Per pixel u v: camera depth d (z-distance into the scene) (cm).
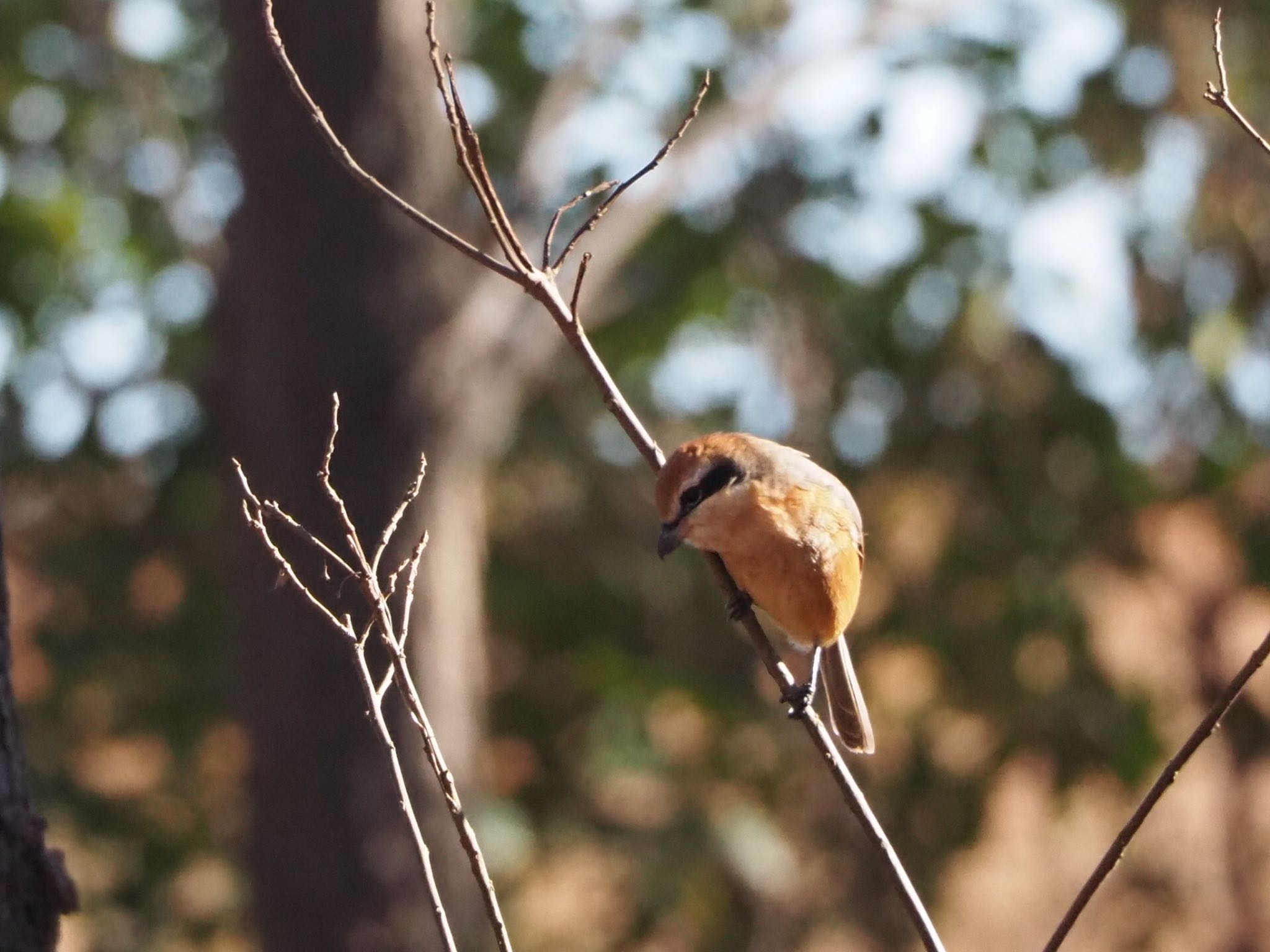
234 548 851
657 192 1002
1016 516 1218
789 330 1301
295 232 817
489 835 878
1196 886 1335
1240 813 1280
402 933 810
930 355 1237
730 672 1294
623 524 1323
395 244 822
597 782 1173
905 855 1222
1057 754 1166
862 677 1223
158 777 1156
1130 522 1209
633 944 1166
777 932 1276
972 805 1199
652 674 1169
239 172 841
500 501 1305
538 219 948
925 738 1206
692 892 1109
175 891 1127
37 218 1109
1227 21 1212
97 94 1239
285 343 821
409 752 810
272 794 819
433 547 824
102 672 1159
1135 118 1227
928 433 1248
